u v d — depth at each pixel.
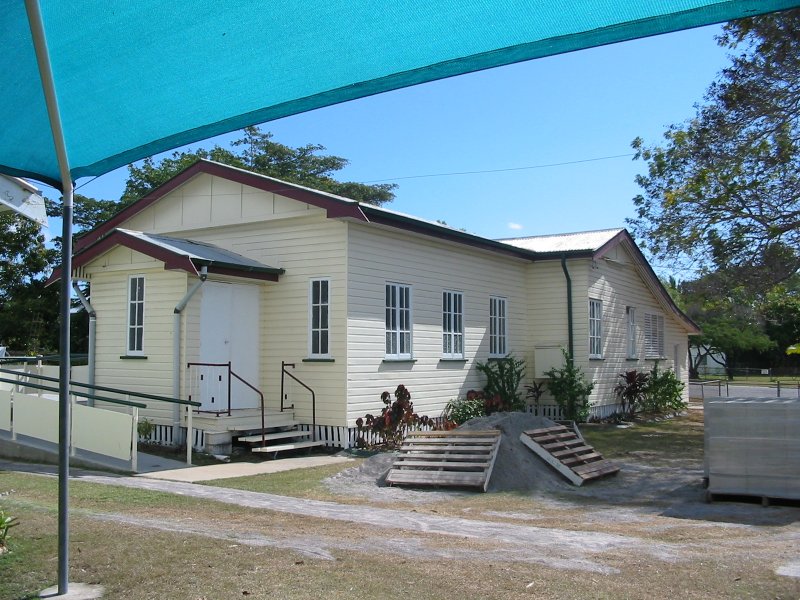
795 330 55.16
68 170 5.32
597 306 21.72
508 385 19.12
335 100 4.75
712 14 3.26
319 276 14.94
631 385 22.59
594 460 12.55
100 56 4.41
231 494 9.80
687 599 5.36
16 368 17.83
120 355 15.03
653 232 19.02
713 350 60.56
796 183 16.52
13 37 4.23
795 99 16.05
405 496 10.38
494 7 3.47
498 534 7.58
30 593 5.28
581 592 5.41
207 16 3.94
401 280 16.17
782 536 7.79
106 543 6.54
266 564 5.97
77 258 15.41
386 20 3.74
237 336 15.06
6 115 4.97
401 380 15.98
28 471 11.49
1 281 27.61
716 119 17.12
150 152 5.61
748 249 17.41
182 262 13.50
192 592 5.30
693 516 9.02
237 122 5.17
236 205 16.16
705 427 10.16
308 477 11.53
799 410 9.56
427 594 5.30
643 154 19.12
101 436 12.06
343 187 41.91
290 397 15.09
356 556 6.28
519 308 21.05
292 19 3.88
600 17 3.42
